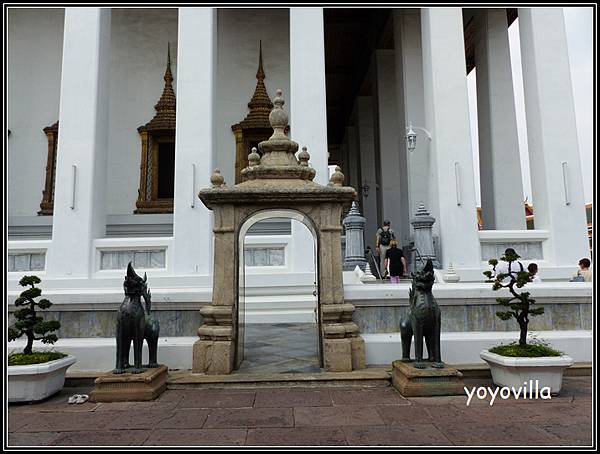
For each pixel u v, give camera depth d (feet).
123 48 55.72
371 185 76.84
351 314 22.25
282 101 24.79
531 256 40.11
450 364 22.66
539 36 41.42
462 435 13.87
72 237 36.68
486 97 51.93
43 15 55.88
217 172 22.63
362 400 17.79
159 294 23.68
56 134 53.62
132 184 53.57
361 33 72.90
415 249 40.73
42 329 19.31
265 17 57.16
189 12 39.70
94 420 15.80
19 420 15.98
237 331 22.47
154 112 54.75
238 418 15.69
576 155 40.22
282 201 22.24
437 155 40.45
